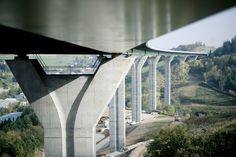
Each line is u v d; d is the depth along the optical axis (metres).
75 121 38.22
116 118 87.19
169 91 153.25
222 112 125.12
